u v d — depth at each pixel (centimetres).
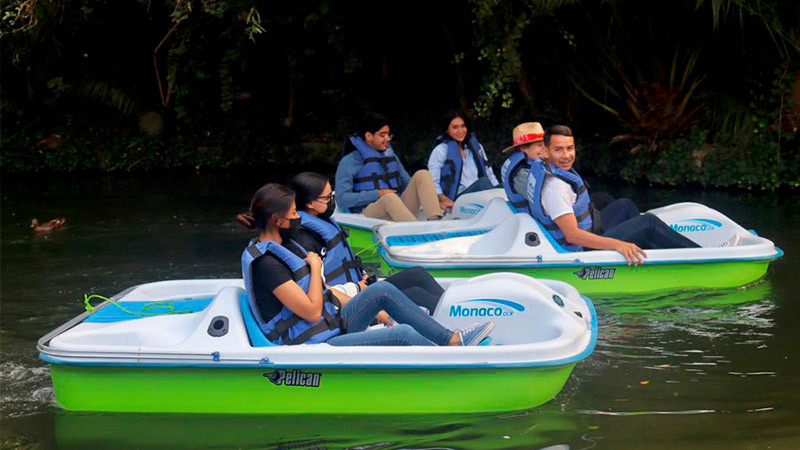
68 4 1634
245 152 1777
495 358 480
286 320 497
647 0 1395
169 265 879
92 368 493
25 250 959
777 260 843
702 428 472
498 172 1555
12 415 503
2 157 1686
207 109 1820
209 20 1686
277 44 1794
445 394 491
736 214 1092
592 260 718
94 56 1808
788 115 1329
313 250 577
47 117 1773
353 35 1702
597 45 1475
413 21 1761
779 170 1307
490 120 1639
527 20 1315
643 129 1439
